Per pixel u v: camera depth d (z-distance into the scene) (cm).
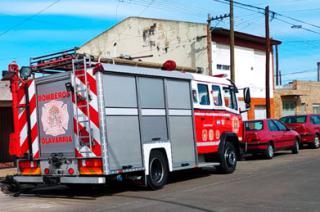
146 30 3328
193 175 1502
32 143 1200
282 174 1415
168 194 1116
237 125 1599
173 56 3188
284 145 2106
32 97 1202
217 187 1200
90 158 1084
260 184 1220
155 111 1220
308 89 4334
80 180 1087
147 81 1206
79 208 979
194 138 1357
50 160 1145
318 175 1359
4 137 1870
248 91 1578
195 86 1393
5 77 1228
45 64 1173
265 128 2000
